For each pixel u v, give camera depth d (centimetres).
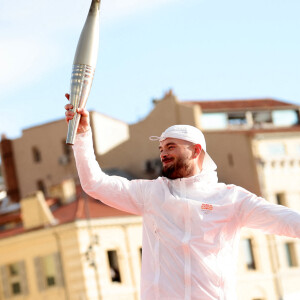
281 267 6397
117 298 5731
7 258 5981
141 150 7256
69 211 5950
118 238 5828
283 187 6731
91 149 838
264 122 7462
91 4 822
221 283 805
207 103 7425
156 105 7212
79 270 5672
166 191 821
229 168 6762
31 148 7881
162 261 809
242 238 6312
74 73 811
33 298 5853
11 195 7894
